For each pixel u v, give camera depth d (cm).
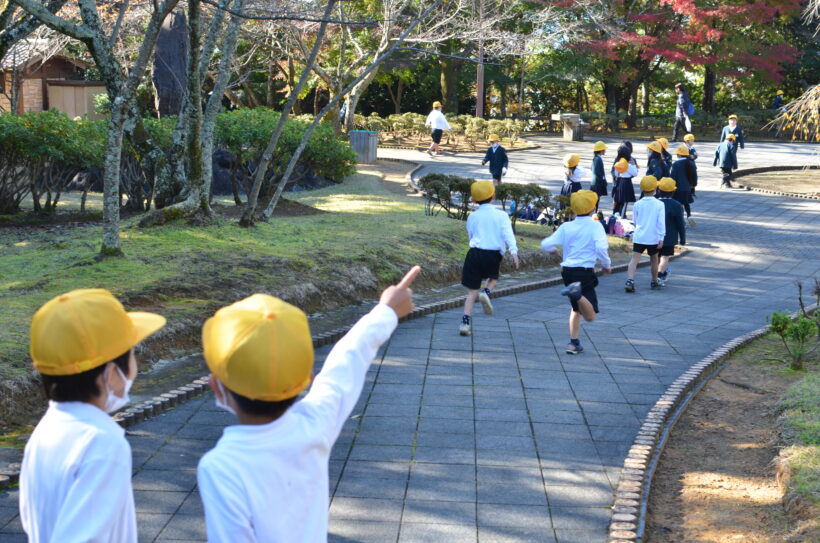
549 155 2948
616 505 466
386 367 746
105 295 209
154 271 913
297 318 191
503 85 4391
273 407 191
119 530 203
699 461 553
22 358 633
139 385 658
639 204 1209
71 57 2889
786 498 472
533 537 433
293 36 2536
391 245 1209
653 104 5294
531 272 1323
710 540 438
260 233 1215
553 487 497
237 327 184
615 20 3728
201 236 1140
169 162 1357
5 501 455
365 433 580
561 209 1603
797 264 1502
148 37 925
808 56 4394
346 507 464
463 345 833
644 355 817
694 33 3928
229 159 1711
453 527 443
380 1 2677
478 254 862
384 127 3366
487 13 2488
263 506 189
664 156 1812
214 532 187
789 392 660
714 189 2402
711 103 4319
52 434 201
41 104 2986
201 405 625
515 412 633
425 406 641
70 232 1263
